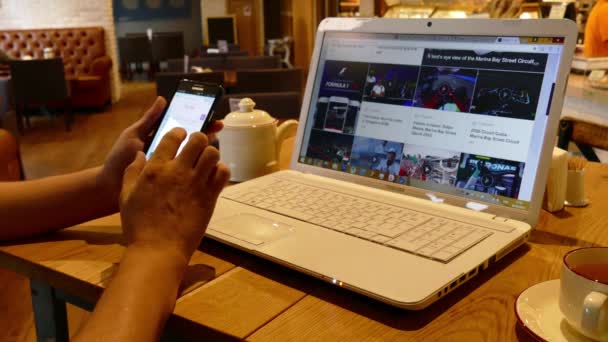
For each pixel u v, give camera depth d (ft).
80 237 2.89
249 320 2.06
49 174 14.51
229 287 2.32
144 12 37.91
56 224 2.90
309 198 3.11
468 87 2.95
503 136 2.82
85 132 19.74
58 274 2.50
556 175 3.14
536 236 2.84
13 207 2.83
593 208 3.26
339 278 2.18
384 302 2.05
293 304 2.18
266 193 3.23
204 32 37.14
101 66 23.91
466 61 2.97
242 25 34.42
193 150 2.13
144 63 38.42
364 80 3.38
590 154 6.22
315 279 2.37
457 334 1.96
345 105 3.44
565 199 3.31
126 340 1.74
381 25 3.32
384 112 3.27
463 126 2.95
